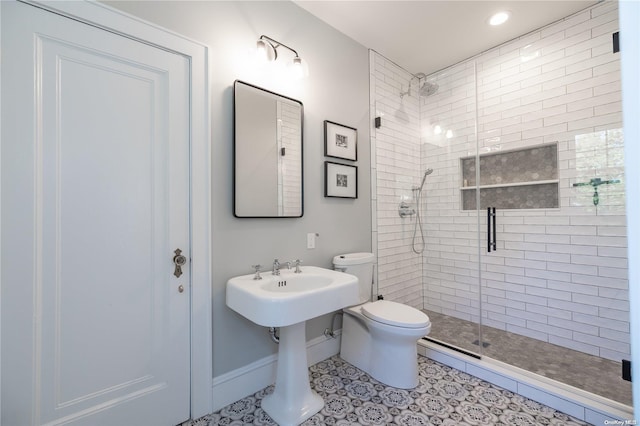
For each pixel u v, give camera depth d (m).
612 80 2.01
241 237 1.68
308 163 2.04
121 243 1.30
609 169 2.03
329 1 1.96
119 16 1.28
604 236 2.05
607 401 1.48
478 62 2.66
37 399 1.12
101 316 1.25
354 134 2.35
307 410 1.51
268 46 1.80
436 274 2.90
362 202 2.44
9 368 1.07
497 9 2.08
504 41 2.47
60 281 1.17
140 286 1.35
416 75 2.88
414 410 1.56
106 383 1.26
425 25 2.24
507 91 2.51
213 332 1.57
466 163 2.73
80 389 1.21
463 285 2.72
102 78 1.26
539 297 2.35
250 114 1.71
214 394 1.56
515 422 1.47
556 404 1.56
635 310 0.47
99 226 1.25
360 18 2.14
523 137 2.43
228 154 1.63
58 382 1.16
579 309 2.15
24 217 1.10
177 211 1.44
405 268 2.81
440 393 1.72
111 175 1.28
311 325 2.06
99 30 1.25
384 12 2.08
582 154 2.14
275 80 1.85
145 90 1.37
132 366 1.33
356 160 2.37
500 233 2.56
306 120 2.03
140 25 1.34
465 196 2.73
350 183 2.32
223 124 1.61
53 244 1.15
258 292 1.34
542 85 2.32
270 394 1.64
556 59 2.25
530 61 2.37
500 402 1.63
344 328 2.16
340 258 2.12
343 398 1.67
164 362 1.41
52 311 1.15
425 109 2.94
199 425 1.45
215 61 1.58
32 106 1.11
